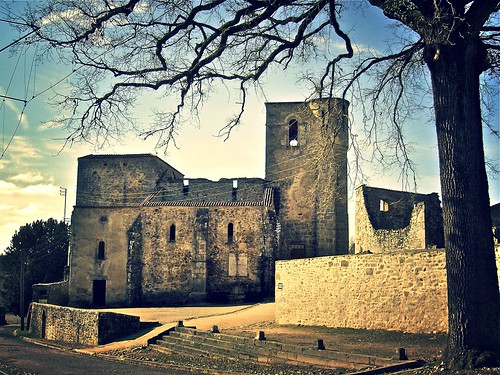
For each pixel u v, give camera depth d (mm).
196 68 16438
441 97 13781
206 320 31969
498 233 24422
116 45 16469
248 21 15430
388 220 39562
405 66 17562
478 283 13078
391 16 14750
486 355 12656
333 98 17969
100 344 28203
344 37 16516
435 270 20656
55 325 33688
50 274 59344
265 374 16016
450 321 13328
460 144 13508
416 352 16781
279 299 28656
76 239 48625
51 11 15570
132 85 16875
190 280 46188
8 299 57250
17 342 32969
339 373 15086
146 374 17578
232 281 45719
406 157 17578
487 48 15156
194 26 16625
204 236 46094
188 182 50656
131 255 46688
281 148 50812
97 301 47875
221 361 19516
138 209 48562
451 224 13445
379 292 22688
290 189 49969
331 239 48344
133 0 15305
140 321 30922
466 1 13398
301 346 18375
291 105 51219
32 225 61156
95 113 17125
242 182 49656
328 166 19219
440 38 13219
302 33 16031
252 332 25125
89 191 51906
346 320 24141
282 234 49250
